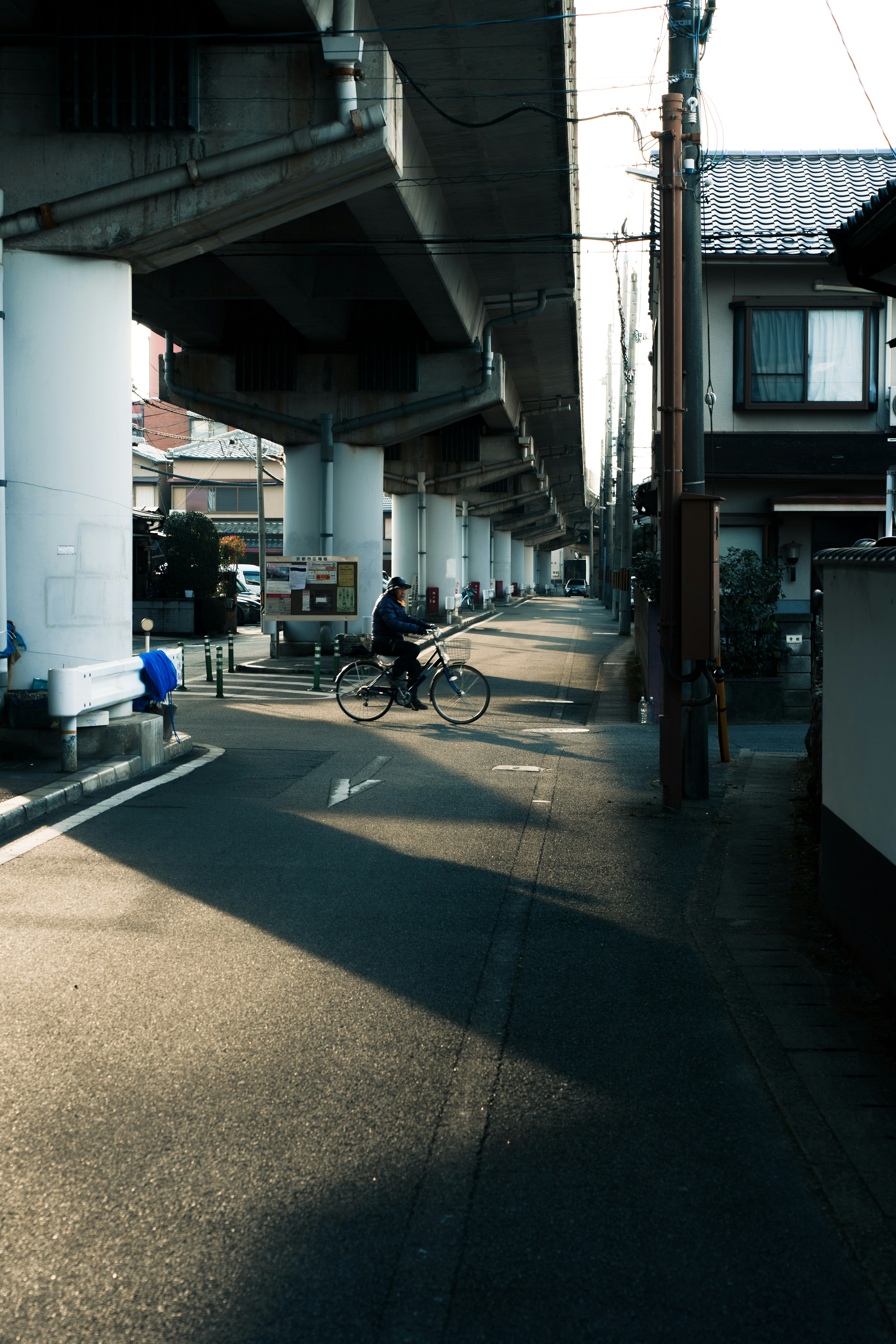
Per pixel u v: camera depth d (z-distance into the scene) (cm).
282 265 1997
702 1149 379
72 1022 488
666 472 972
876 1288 300
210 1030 480
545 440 5622
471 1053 459
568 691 2147
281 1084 428
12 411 1088
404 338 2686
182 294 2238
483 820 938
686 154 1096
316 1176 359
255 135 1097
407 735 1482
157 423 8900
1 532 1063
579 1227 331
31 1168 362
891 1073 438
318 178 1122
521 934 624
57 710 1035
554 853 824
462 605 6312
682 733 1030
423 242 1834
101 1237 323
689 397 1097
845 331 2206
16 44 1087
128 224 1093
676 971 564
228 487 7419
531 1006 514
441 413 2728
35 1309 289
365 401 2739
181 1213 336
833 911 612
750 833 886
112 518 1132
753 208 2270
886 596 505
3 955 577
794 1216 338
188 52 1083
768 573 1662
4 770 1059
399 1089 424
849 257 799
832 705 612
